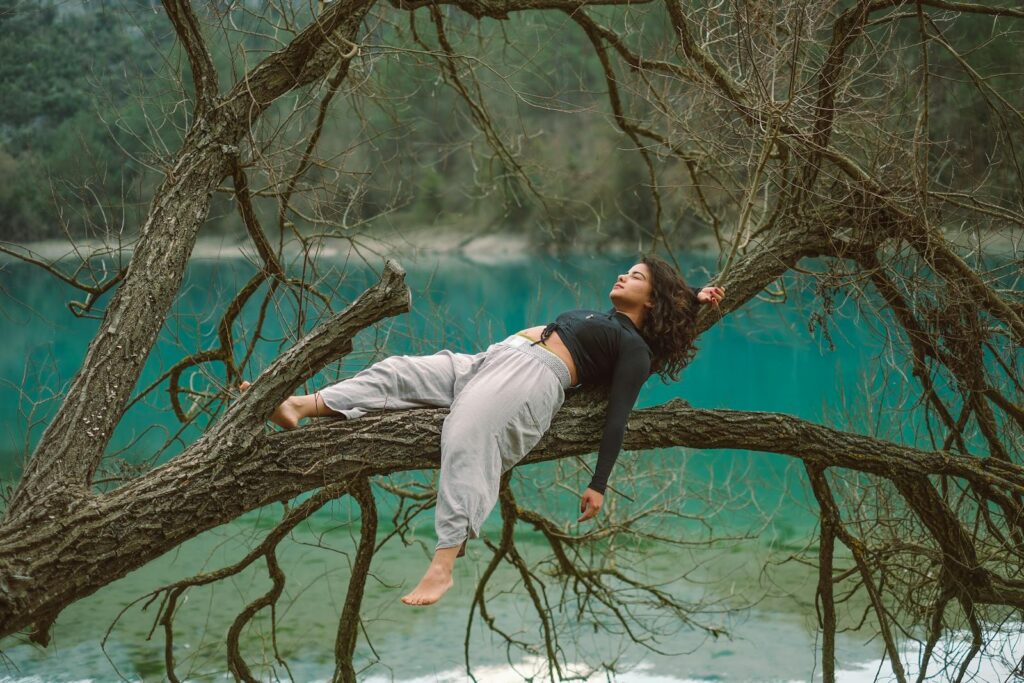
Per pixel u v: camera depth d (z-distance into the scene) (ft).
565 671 17.89
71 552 9.07
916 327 14.53
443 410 10.79
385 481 17.60
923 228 13.48
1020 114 13.09
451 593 21.67
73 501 9.36
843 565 22.71
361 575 14.88
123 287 11.07
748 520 24.66
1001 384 14.98
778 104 13.51
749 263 14.23
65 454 9.74
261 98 12.80
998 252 14.57
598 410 11.32
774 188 17.56
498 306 33.55
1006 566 15.85
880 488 16.65
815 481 13.92
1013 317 13.84
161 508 9.45
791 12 13.92
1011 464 13.29
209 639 19.07
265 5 14.99
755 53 14.55
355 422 10.41
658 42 17.81
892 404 18.34
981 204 13.32
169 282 11.28
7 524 9.24
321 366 9.97
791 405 35.86
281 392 9.93
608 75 16.75
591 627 19.98
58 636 19.02
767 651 18.57
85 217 14.02
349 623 15.05
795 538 23.98
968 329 13.85
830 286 14.29
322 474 10.08
